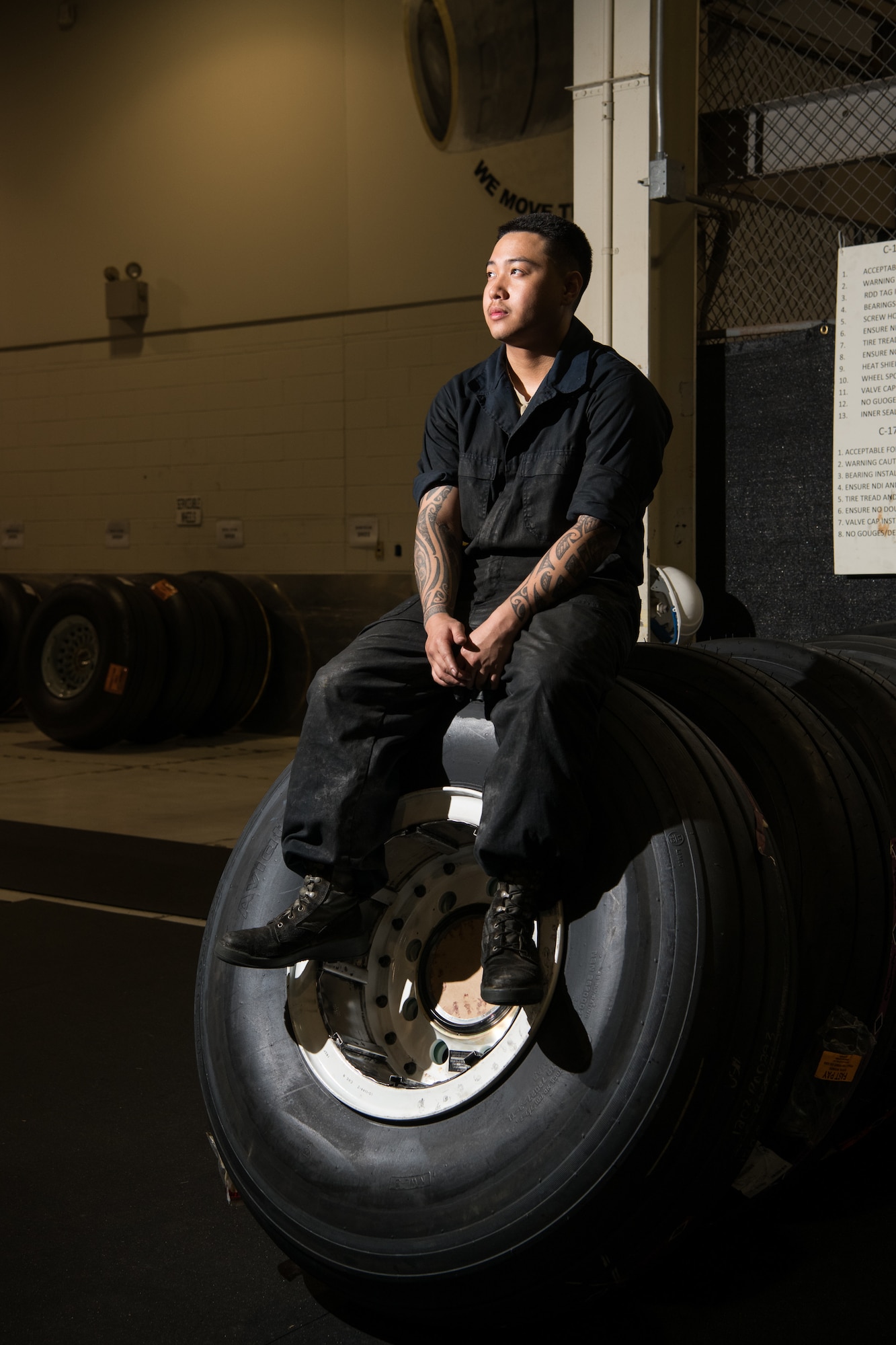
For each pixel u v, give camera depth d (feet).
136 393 31.71
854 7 15.67
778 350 14.32
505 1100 5.66
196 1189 7.30
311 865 6.37
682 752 6.07
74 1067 9.08
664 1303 6.14
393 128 27.84
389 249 28.09
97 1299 6.13
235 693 28.37
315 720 6.41
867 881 6.84
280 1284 6.34
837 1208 7.13
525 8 25.93
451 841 6.64
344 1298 6.24
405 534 28.35
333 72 28.43
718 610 14.90
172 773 23.27
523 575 6.60
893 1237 6.79
